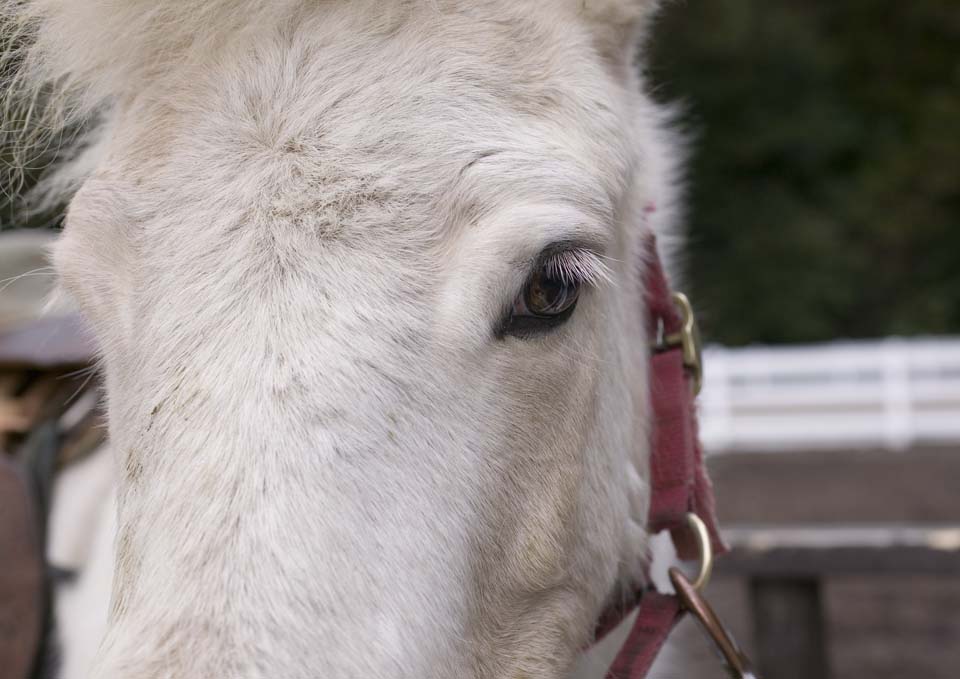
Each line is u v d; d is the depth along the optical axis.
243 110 1.07
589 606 1.15
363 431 1.03
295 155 1.06
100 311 1.08
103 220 1.07
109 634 1.03
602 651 1.23
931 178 6.02
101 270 1.08
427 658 1.04
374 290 1.04
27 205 1.23
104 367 1.12
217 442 1.02
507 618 1.10
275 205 1.05
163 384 1.04
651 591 1.19
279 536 1.01
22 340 1.37
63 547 1.32
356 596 1.02
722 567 1.66
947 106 6.28
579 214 1.07
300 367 1.03
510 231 1.06
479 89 1.08
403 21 1.09
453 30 1.09
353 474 1.03
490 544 1.08
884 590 1.78
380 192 1.05
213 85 1.08
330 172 1.06
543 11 1.12
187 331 1.04
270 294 1.04
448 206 1.06
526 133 1.08
